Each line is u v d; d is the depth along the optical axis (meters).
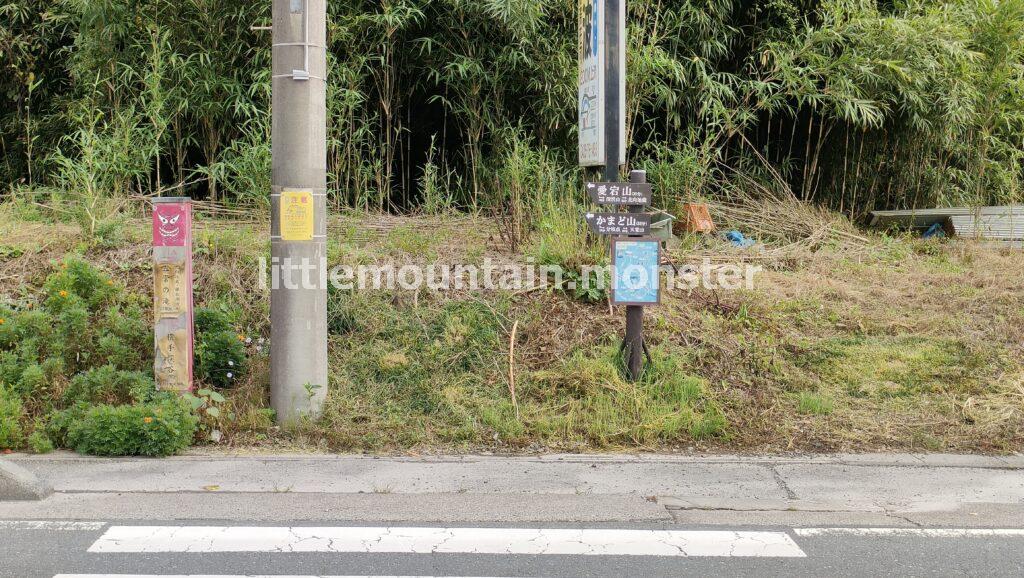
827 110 9.50
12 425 4.57
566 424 4.92
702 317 6.05
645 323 5.89
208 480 4.18
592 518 3.78
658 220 6.48
